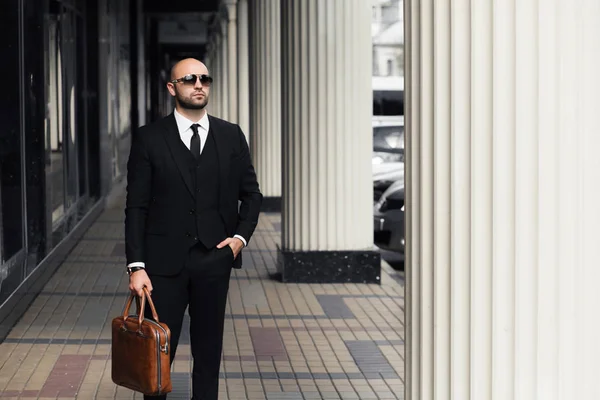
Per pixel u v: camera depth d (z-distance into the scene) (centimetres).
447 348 391
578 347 368
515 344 370
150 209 557
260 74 2131
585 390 370
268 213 2159
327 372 785
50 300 1098
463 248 379
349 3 1219
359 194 1220
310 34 1214
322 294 1147
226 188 564
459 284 381
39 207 1211
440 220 387
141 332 527
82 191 1808
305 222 1216
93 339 901
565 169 362
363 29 1223
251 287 1192
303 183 1215
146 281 542
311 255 1216
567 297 365
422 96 396
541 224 364
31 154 1158
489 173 371
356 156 1218
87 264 1383
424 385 404
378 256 1220
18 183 1067
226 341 896
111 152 2288
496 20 365
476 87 370
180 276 556
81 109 1822
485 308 375
